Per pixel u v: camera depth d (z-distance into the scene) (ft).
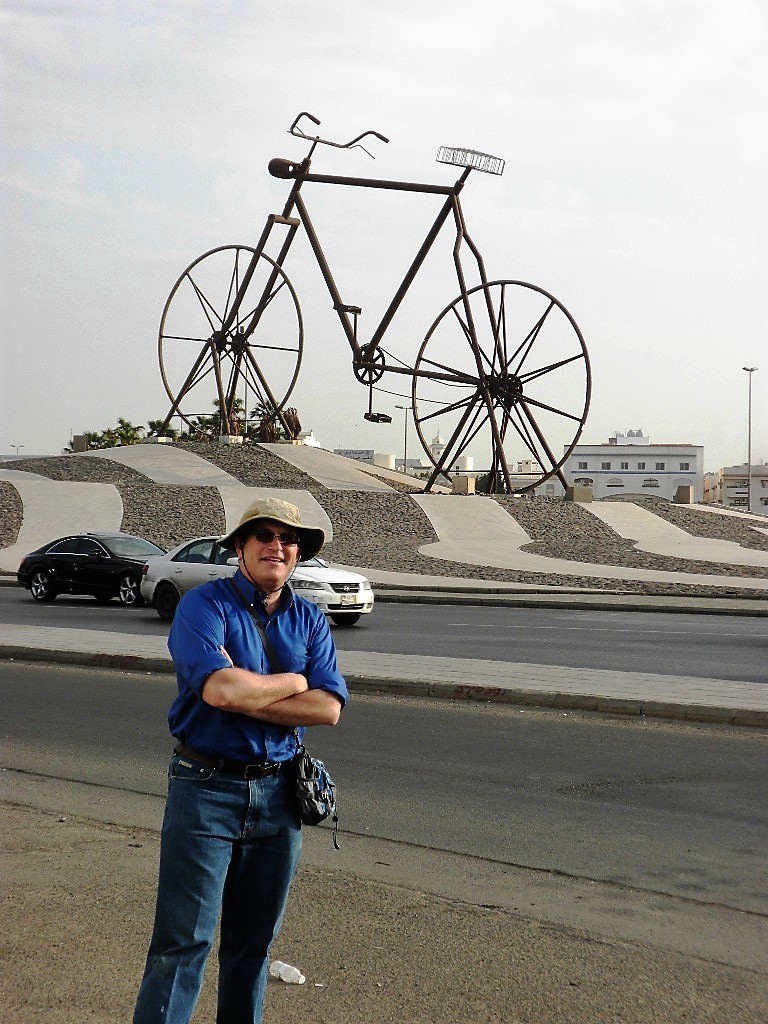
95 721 35.60
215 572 67.00
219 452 197.98
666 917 18.26
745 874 20.68
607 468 393.70
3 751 31.14
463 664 47.01
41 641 53.62
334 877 20.12
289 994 14.52
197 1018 13.79
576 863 21.27
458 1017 13.93
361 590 68.28
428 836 23.11
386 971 15.44
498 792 26.89
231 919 12.21
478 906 18.60
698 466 388.57
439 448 443.32
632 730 34.65
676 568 126.31
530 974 15.49
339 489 176.86
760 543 154.51
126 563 81.46
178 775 11.81
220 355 202.18
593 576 115.85
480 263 181.06
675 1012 14.30
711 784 27.71
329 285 181.16
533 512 168.66
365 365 179.22
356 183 180.45
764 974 15.80
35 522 148.56
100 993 14.16
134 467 185.68
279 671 12.04
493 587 102.01
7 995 14.05
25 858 20.67
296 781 11.88
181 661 11.71
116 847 21.61
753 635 65.21
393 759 30.45
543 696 39.11
